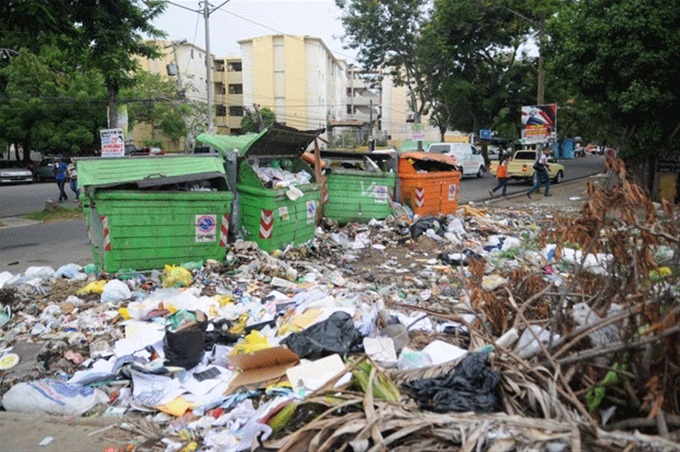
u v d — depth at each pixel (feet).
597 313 11.78
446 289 21.30
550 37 54.85
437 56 101.09
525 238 30.37
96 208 20.99
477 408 9.84
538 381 10.47
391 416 9.33
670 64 43.70
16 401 12.15
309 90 173.27
